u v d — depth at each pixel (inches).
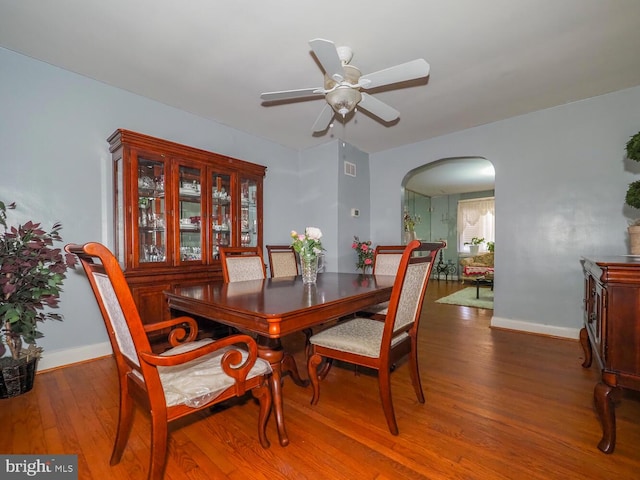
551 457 52.2
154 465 41.2
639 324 49.6
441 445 55.7
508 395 73.8
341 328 73.7
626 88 105.3
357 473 49.1
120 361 49.9
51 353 89.9
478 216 303.4
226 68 92.4
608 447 52.6
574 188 115.6
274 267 113.4
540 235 122.8
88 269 47.6
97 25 73.6
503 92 107.1
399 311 60.8
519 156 127.3
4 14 69.4
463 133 142.4
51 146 91.2
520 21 72.3
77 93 95.9
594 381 80.9
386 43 80.3
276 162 159.9
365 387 79.9
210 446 55.9
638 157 78.1
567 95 110.0
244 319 52.8
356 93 75.9
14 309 70.2
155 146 101.2
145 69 93.1
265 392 54.4
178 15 70.2
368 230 176.9
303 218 170.1
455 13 69.7
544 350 104.5
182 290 72.9
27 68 87.0
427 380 82.3
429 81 99.4
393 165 169.8
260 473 49.2
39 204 89.2
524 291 126.7
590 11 68.9
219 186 123.7
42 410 67.3
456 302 188.5
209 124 130.0
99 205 100.3
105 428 61.1
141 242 100.1
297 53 85.0
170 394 44.1
